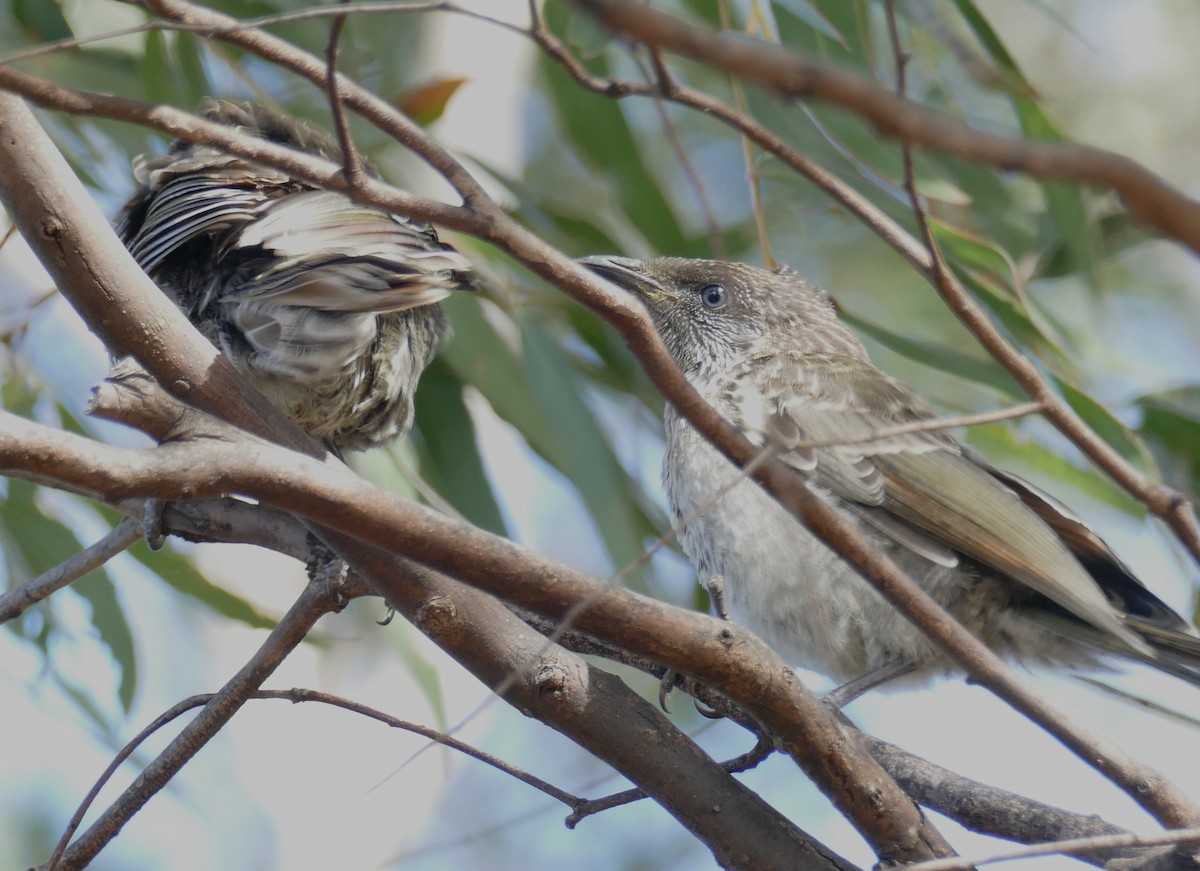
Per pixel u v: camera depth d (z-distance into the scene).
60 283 5.73
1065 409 6.16
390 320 8.01
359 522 4.88
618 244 11.32
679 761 6.14
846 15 9.00
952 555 8.48
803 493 5.25
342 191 4.82
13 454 4.39
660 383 5.11
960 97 11.39
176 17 4.96
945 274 6.14
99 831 6.05
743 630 5.66
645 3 2.78
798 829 6.23
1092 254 9.51
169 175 7.59
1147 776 5.41
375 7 4.73
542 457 10.61
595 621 5.37
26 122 5.57
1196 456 10.00
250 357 7.33
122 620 10.71
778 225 14.82
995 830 6.68
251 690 6.10
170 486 4.61
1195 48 15.74
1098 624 7.96
